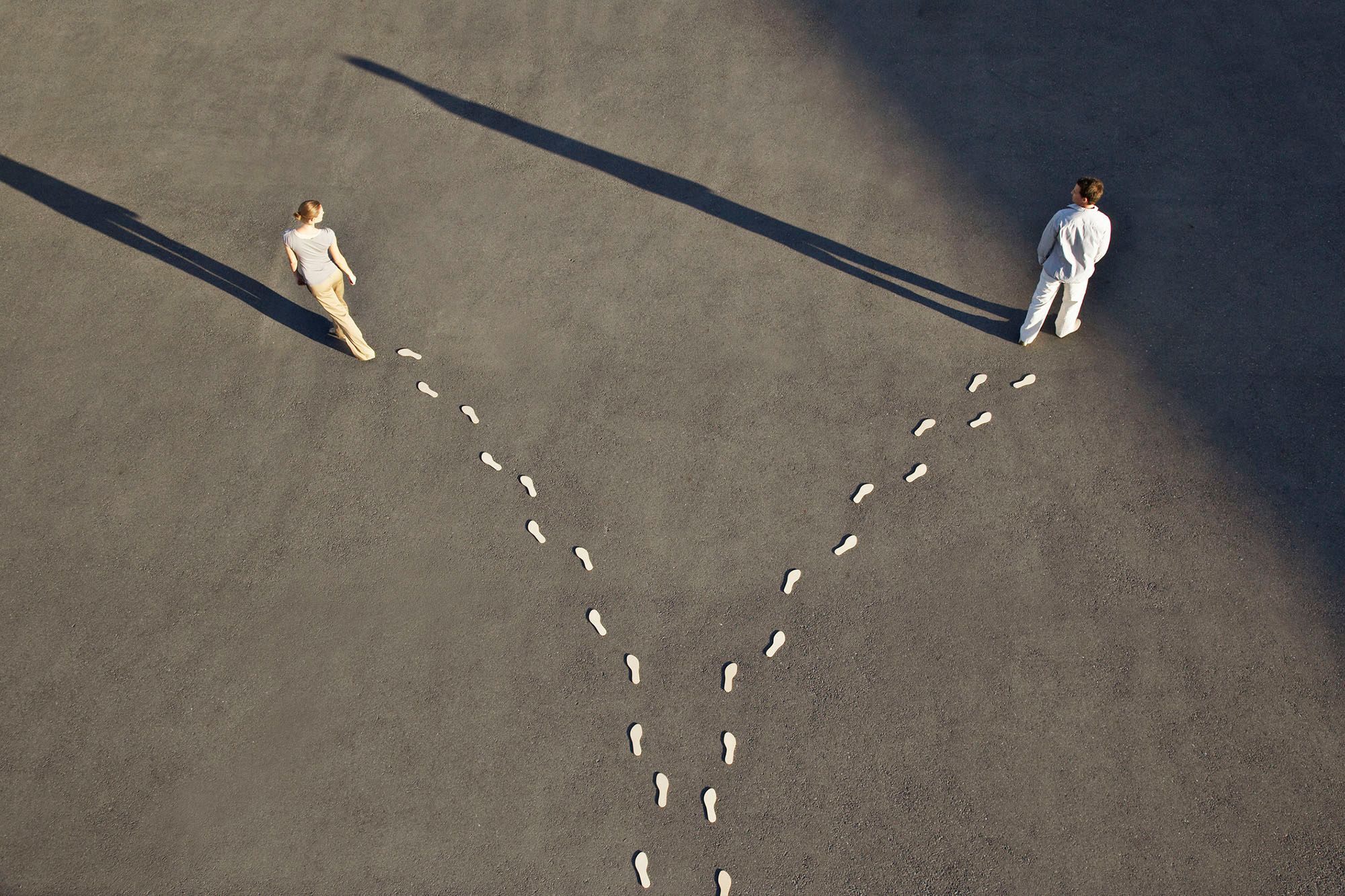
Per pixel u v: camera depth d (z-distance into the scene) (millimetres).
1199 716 6996
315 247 7770
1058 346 8695
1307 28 10359
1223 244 9094
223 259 9719
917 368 8695
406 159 10305
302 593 7918
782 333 8977
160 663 7668
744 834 6816
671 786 7020
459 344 9094
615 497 8234
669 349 8953
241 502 8367
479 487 8336
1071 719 7055
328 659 7633
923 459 8242
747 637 7543
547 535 8086
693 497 8195
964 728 7078
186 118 10727
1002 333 8820
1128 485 7977
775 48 10898
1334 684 7043
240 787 7156
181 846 6949
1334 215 9141
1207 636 7289
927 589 7648
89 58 11281
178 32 11461
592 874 6750
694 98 10594
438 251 9664
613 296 9289
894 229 9531
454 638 7668
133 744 7340
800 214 9688
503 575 7918
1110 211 9383
